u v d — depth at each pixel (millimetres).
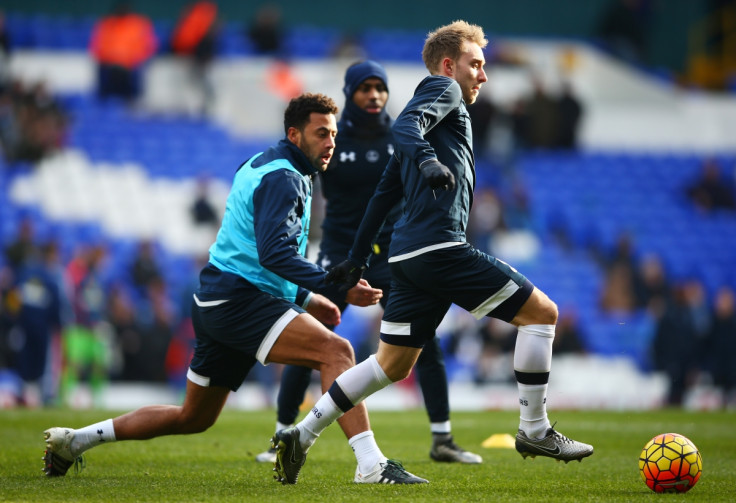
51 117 77375
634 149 93000
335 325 18219
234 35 94875
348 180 23609
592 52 102312
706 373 58250
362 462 16969
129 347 52688
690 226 82688
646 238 80812
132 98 84938
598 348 66375
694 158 90750
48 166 76438
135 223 73438
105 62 84125
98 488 16328
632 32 102000
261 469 20203
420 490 16016
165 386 53312
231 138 84188
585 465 21844
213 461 22062
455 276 16375
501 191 79438
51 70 89500
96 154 79438
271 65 92625
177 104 87125
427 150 15477
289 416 23016
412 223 16625
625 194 85250
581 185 85250
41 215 72062
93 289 51750
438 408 22375
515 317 16672
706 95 100625
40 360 46656
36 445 24734
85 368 52938
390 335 16906
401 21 102125
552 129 86750
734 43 104250
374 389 16906
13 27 91062
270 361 17016
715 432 33031
